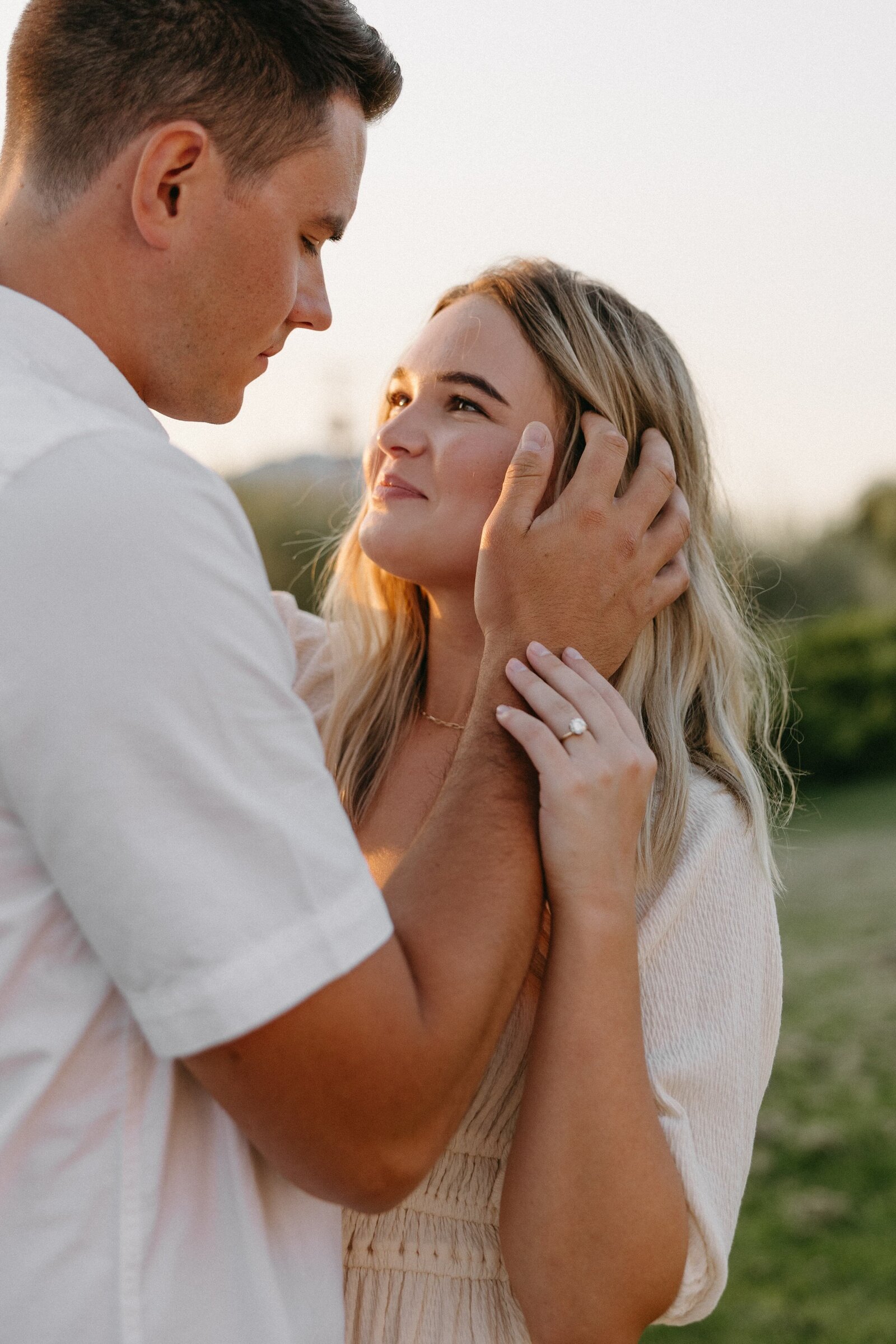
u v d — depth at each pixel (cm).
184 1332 96
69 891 89
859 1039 555
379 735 171
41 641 86
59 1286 95
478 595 134
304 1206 106
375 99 128
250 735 91
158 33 111
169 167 113
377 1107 93
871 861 924
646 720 158
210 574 91
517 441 155
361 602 177
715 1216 124
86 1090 97
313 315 131
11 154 118
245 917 87
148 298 118
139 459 92
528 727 122
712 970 137
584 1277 117
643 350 166
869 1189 426
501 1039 138
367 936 92
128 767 86
